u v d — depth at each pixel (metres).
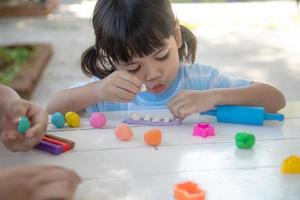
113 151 0.83
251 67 3.16
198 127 0.90
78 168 0.76
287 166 0.74
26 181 0.62
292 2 5.15
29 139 0.82
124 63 1.07
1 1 5.17
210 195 0.67
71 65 3.31
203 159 0.79
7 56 3.30
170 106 1.00
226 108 0.97
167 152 0.82
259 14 4.70
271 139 0.88
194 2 5.36
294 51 3.48
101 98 1.10
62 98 1.14
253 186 0.70
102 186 0.70
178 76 1.25
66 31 4.27
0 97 0.92
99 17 1.10
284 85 2.79
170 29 1.07
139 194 0.68
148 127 0.95
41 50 3.51
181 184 0.67
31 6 4.94
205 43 3.75
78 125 0.97
